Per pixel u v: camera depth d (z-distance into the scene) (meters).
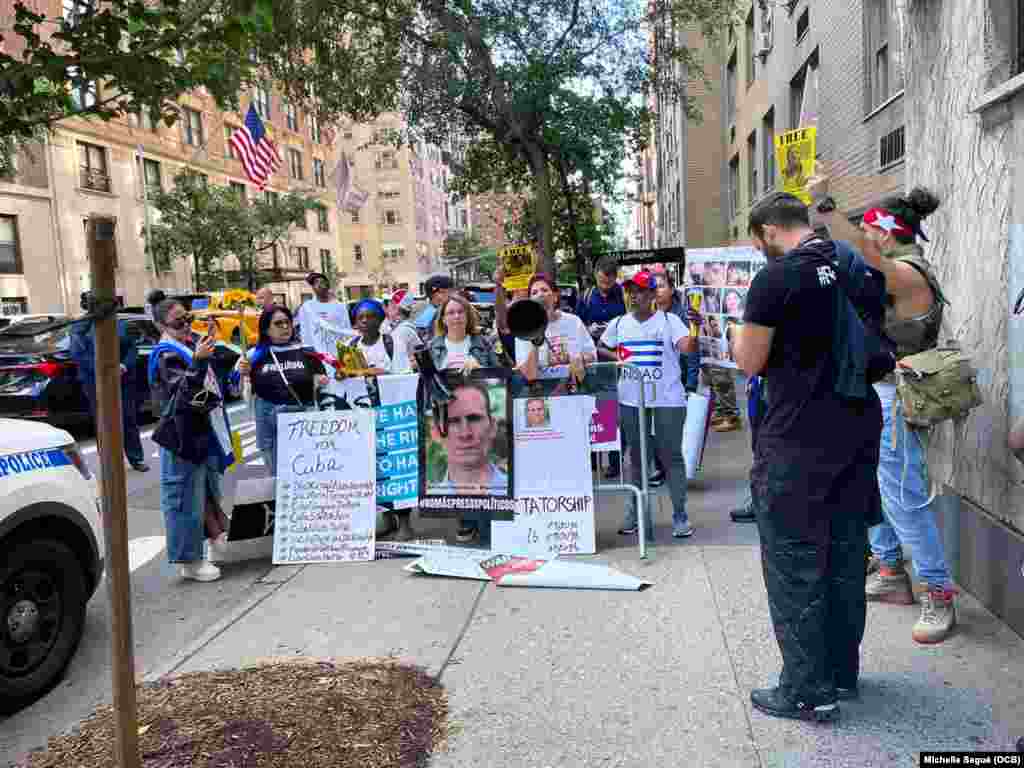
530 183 18.94
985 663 3.53
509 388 5.49
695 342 5.53
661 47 14.59
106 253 2.42
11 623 3.86
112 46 2.92
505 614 4.42
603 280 8.55
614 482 7.27
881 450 3.86
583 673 3.66
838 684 3.29
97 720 3.56
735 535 5.66
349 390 6.44
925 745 2.96
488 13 13.47
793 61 13.48
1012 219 3.74
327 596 4.91
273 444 7.03
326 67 14.12
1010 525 3.86
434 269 85.81
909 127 5.16
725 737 3.08
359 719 3.27
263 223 31.80
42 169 29.95
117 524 2.56
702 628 4.05
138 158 34.78
